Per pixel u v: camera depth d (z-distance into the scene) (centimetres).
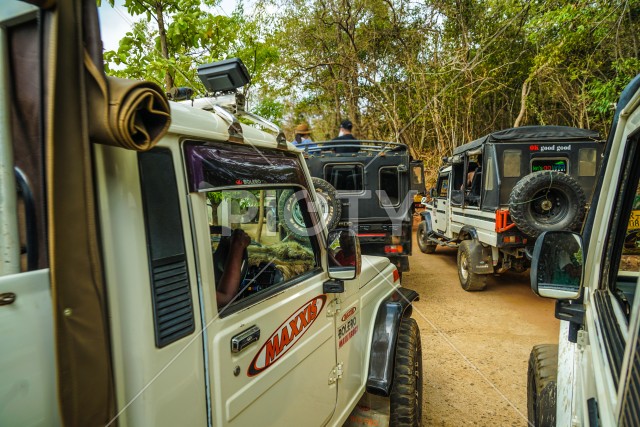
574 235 168
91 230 97
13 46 96
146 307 113
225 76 174
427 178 1169
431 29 1081
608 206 163
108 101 93
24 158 97
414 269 860
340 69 877
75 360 93
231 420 140
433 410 339
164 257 120
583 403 137
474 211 700
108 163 109
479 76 1134
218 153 148
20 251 97
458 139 1187
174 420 119
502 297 649
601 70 998
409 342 281
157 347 115
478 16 1126
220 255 185
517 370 406
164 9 363
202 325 130
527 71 1157
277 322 168
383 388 250
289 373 175
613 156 168
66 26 91
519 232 588
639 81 154
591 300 162
